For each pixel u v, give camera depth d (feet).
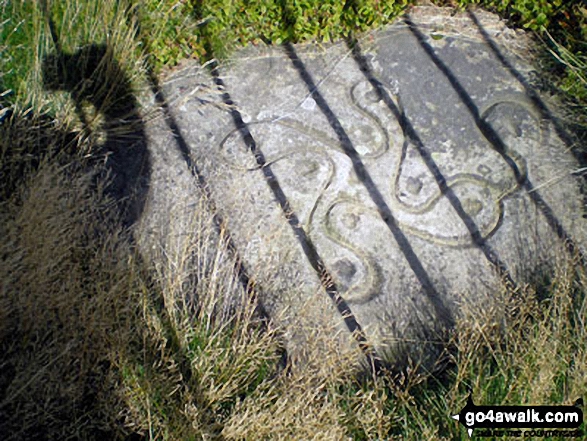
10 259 4.70
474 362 5.05
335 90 6.71
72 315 4.81
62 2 6.45
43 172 5.25
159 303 5.16
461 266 5.71
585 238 5.84
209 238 5.74
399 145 6.38
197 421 4.55
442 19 7.22
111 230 5.63
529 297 5.13
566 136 6.44
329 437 4.41
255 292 5.47
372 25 7.03
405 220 5.94
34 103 6.04
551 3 7.00
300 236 5.83
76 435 4.61
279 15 6.84
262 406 4.73
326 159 6.27
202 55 6.80
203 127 6.44
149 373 4.72
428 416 4.79
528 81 6.79
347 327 5.40
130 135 6.33
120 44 6.36
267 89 6.71
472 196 6.08
